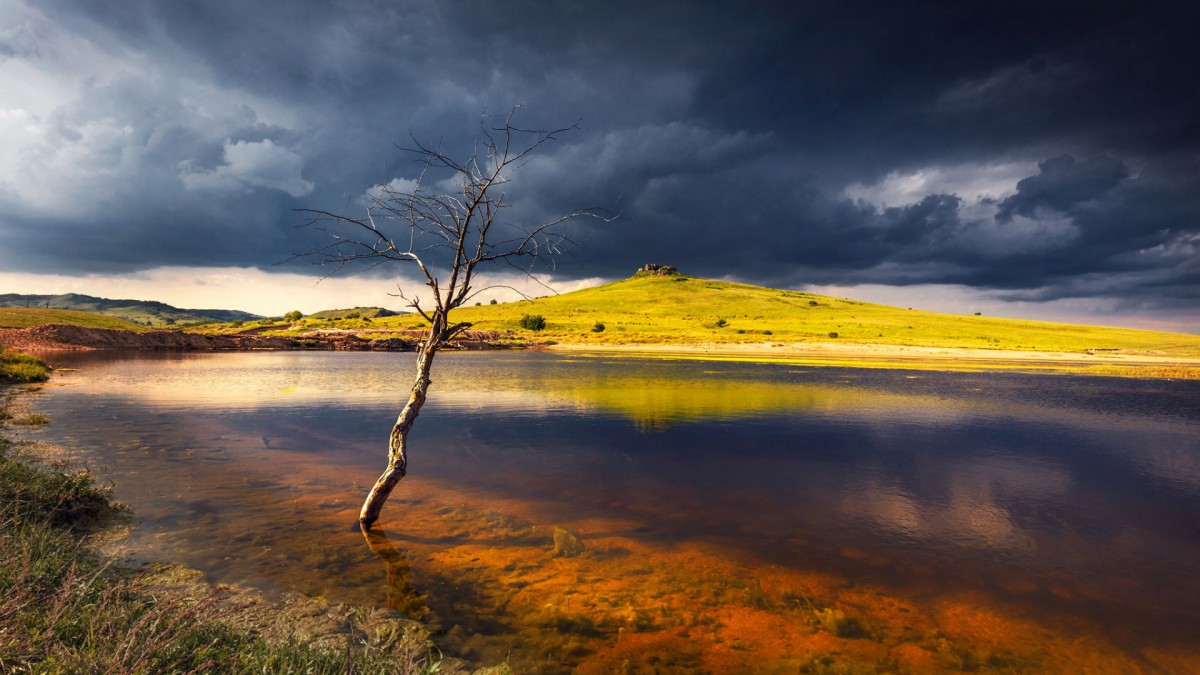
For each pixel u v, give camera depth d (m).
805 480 12.01
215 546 7.37
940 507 10.32
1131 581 7.24
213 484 10.43
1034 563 7.78
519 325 145.38
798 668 5.11
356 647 4.95
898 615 6.23
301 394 25.38
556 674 4.83
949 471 12.98
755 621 5.98
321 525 8.44
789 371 46.34
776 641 5.58
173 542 7.43
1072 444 16.50
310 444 14.50
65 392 24.12
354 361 54.56
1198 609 6.49
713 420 19.73
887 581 7.13
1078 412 23.61
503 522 8.94
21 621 3.97
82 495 8.34
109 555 6.82
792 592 6.73
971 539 8.67
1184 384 39.41
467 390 28.41
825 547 8.24
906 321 164.25
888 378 40.75
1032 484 11.98
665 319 169.75
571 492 10.82
